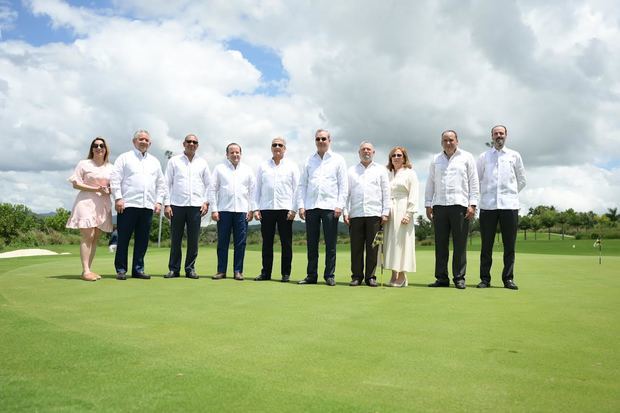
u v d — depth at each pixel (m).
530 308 4.92
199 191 7.86
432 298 5.66
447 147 7.32
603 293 6.18
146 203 7.41
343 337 3.57
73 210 7.03
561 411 2.22
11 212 25.83
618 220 73.44
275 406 2.22
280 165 7.80
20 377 2.56
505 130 7.38
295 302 5.20
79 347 3.16
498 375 2.72
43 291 5.77
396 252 7.34
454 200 7.21
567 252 22.62
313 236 7.44
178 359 2.93
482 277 7.18
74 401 2.24
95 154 7.14
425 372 2.76
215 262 11.14
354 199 7.45
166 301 5.12
